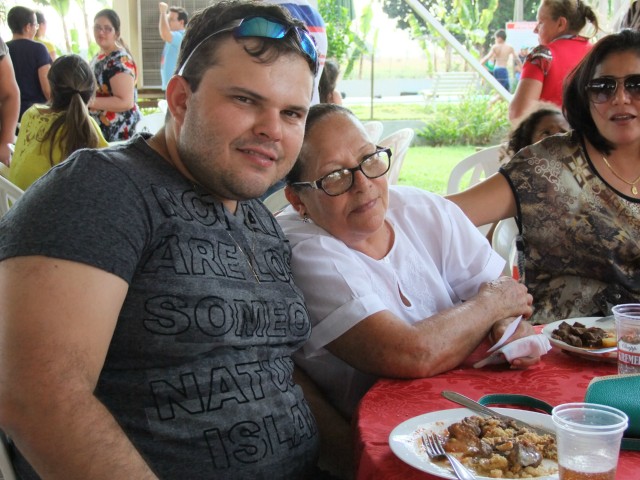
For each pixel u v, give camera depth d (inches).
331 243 73.7
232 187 57.9
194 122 56.9
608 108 89.6
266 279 61.9
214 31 56.8
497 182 97.7
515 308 74.3
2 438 54.6
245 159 57.5
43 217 49.4
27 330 46.8
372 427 54.2
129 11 346.3
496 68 429.4
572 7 177.2
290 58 57.2
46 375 46.4
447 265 82.4
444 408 57.9
